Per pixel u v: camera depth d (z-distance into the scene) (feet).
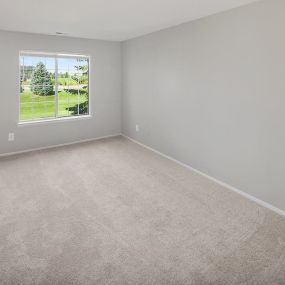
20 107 16.07
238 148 10.69
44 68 16.60
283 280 6.23
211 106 11.79
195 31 12.12
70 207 9.66
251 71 9.70
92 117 18.84
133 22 12.56
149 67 16.08
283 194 9.13
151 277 6.30
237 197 10.62
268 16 8.85
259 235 8.02
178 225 8.57
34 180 12.05
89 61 18.06
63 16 11.36
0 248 7.27
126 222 8.73
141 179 12.37
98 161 14.76
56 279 6.20
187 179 12.43
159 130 15.90
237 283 6.13
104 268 6.58
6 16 11.41
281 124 8.89
